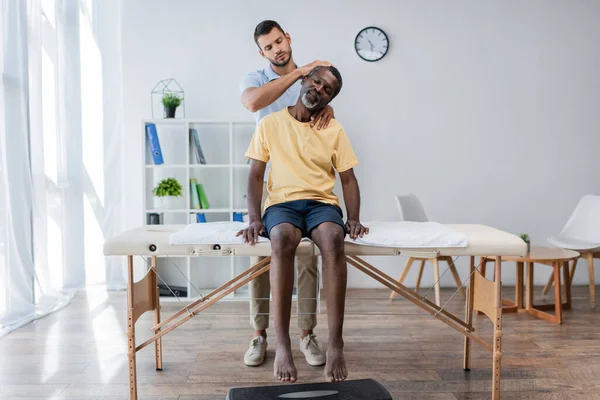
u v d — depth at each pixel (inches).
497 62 164.1
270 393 70.0
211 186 160.4
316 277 97.6
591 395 83.0
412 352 103.4
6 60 119.7
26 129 125.6
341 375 67.6
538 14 163.9
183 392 84.4
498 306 77.7
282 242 70.8
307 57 161.3
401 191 165.0
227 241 74.9
